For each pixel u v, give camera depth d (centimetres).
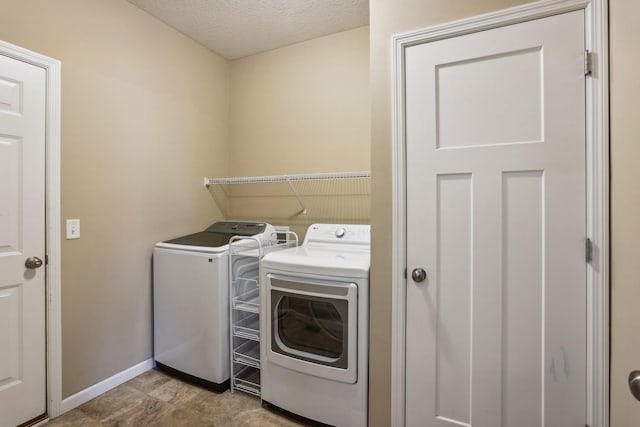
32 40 161
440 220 141
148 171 221
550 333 125
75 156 179
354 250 204
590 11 116
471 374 137
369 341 155
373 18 151
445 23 137
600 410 116
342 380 157
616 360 109
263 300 181
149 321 224
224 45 263
